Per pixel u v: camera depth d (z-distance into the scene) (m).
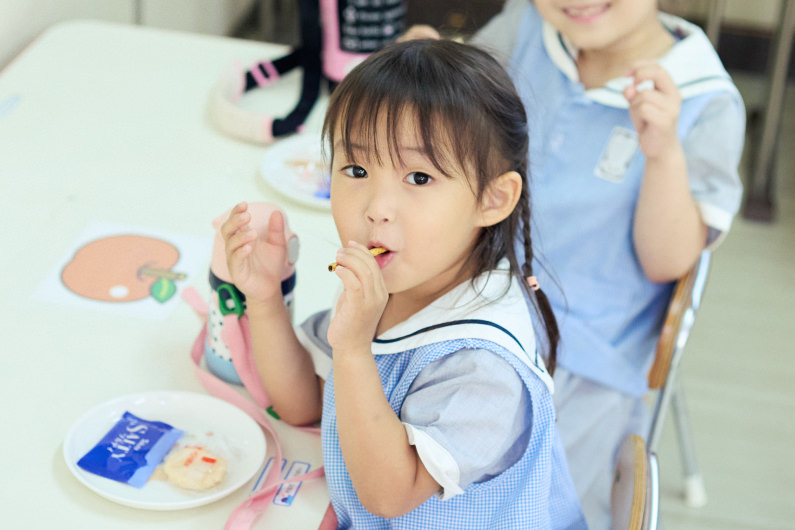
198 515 0.80
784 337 2.34
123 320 1.04
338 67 1.58
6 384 0.93
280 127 1.43
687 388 2.15
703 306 2.42
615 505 0.94
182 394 0.91
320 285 1.12
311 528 0.80
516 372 0.74
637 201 1.24
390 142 0.72
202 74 1.63
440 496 0.74
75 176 1.31
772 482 1.92
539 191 1.29
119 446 0.85
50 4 1.77
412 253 0.74
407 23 3.70
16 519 0.78
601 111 1.29
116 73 1.61
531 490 0.79
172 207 1.26
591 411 1.22
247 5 3.42
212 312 0.94
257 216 0.88
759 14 3.58
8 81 1.54
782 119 3.31
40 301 1.06
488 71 0.76
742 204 2.84
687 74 1.26
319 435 0.91
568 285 1.27
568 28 1.24
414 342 0.78
